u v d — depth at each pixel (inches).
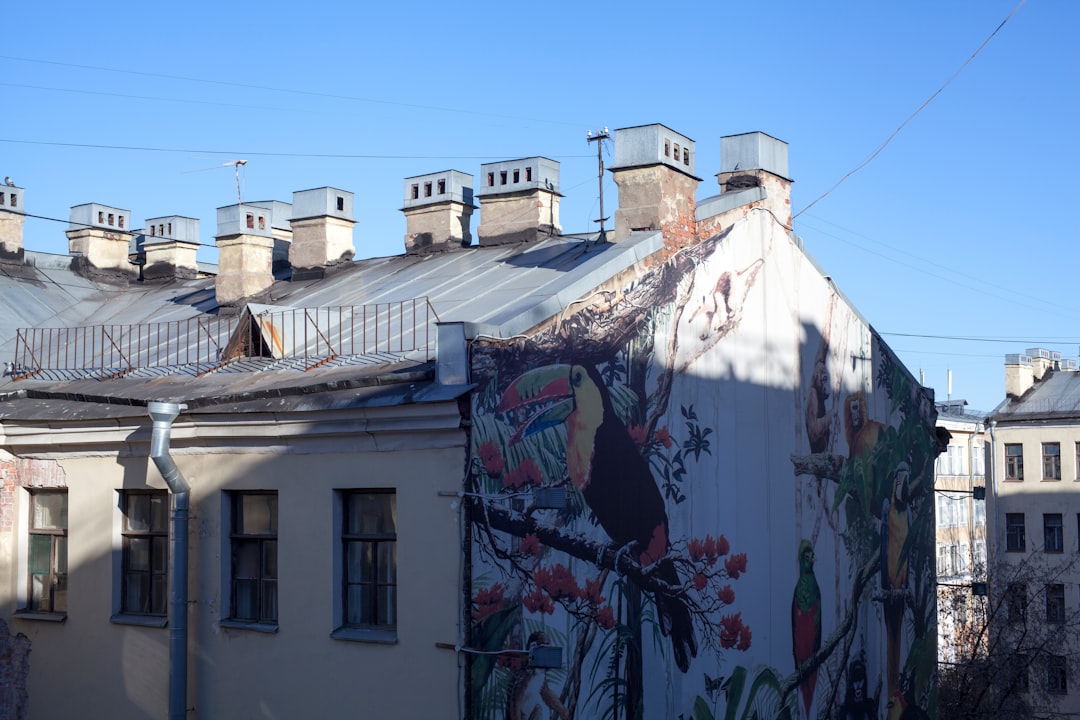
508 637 502.3
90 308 924.6
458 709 497.7
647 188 709.9
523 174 836.0
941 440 936.3
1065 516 2117.4
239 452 581.3
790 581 695.1
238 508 590.9
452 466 508.1
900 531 853.2
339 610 545.3
